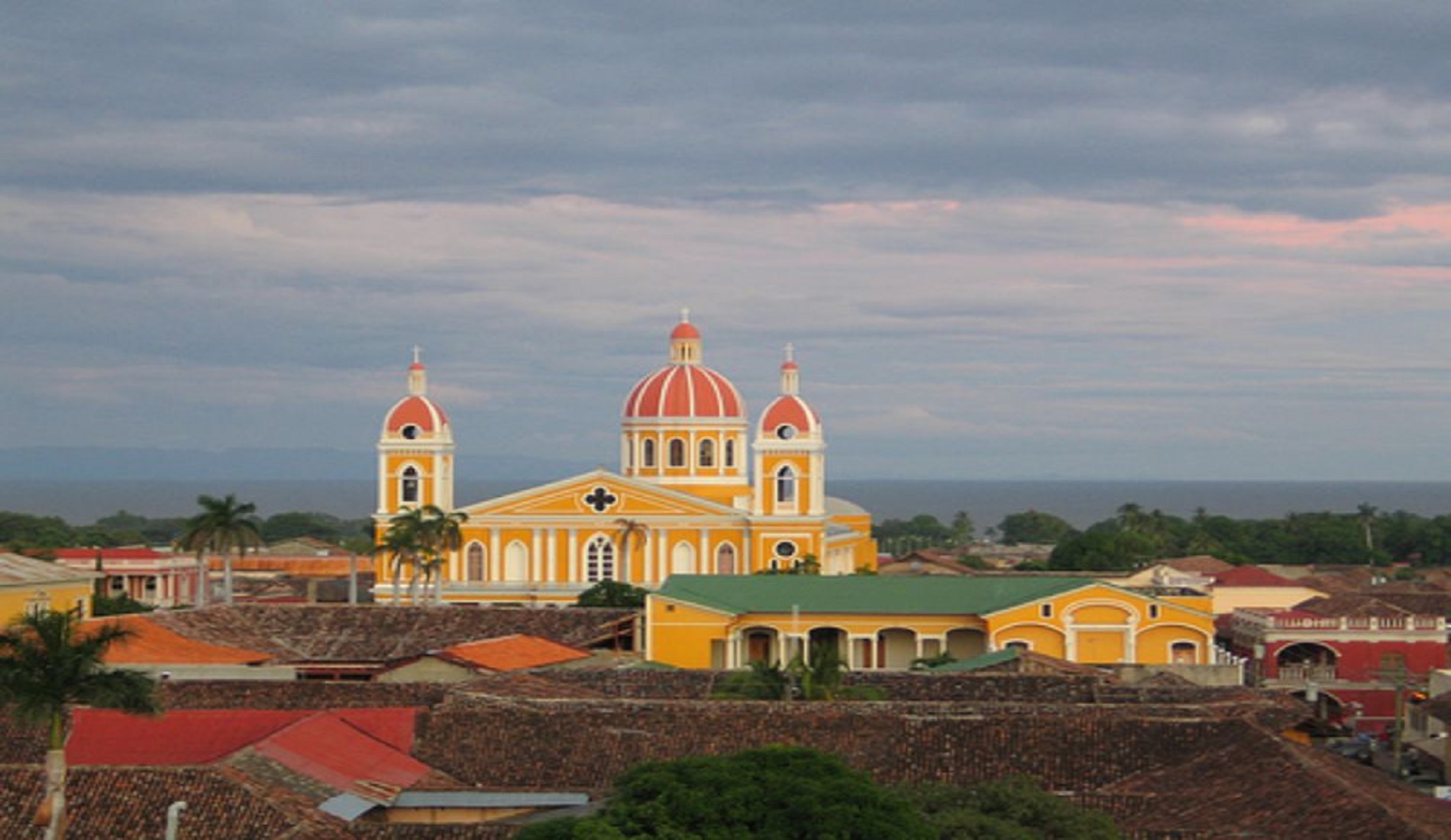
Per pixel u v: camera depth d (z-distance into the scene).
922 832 71.19
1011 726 96.81
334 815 82.50
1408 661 154.25
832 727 97.88
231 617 152.12
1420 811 77.62
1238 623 166.75
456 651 132.12
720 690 116.88
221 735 95.50
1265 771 86.00
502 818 88.31
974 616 161.75
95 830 79.00
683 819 71.56
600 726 98.50
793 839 70.50
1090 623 158.88
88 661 77.62
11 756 95.06
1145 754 94.56
